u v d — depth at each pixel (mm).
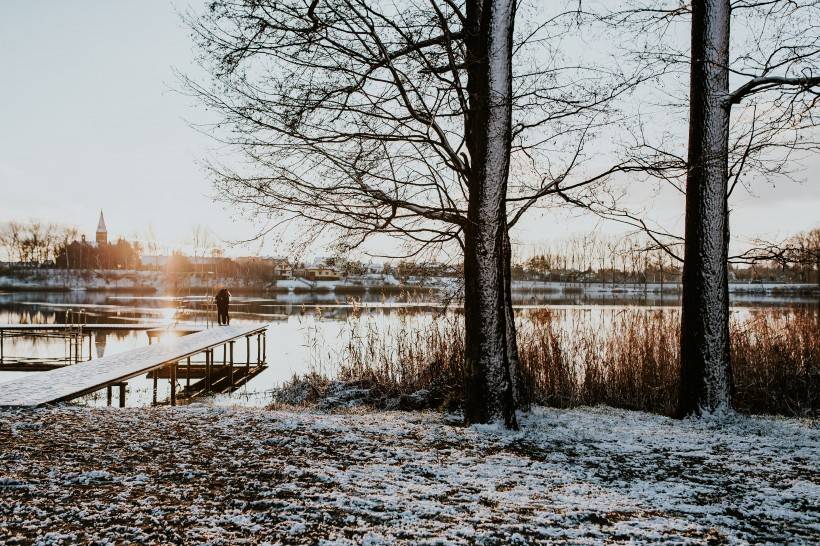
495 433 6395
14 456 4938
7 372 18531
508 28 6793
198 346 16453
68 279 86812
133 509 3705
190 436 5754
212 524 3477
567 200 7965
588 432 6801
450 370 10031
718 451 5922
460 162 7348
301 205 7336
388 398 9984
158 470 4598
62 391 9078
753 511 4062
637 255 9258
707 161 7668
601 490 4434
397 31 7215
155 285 81188
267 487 4188
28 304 51531
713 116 7660
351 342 12477
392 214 7453
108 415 6934
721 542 3357
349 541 3221
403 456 5250
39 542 3193
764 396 9273
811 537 3551
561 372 9828
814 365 9508
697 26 7750
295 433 5930
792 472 5152
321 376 12617
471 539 3293
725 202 7766
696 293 7770
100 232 118438
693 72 7828
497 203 6816
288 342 25250
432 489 4266
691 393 7789
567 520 3676
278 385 16234
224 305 25391
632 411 8844
